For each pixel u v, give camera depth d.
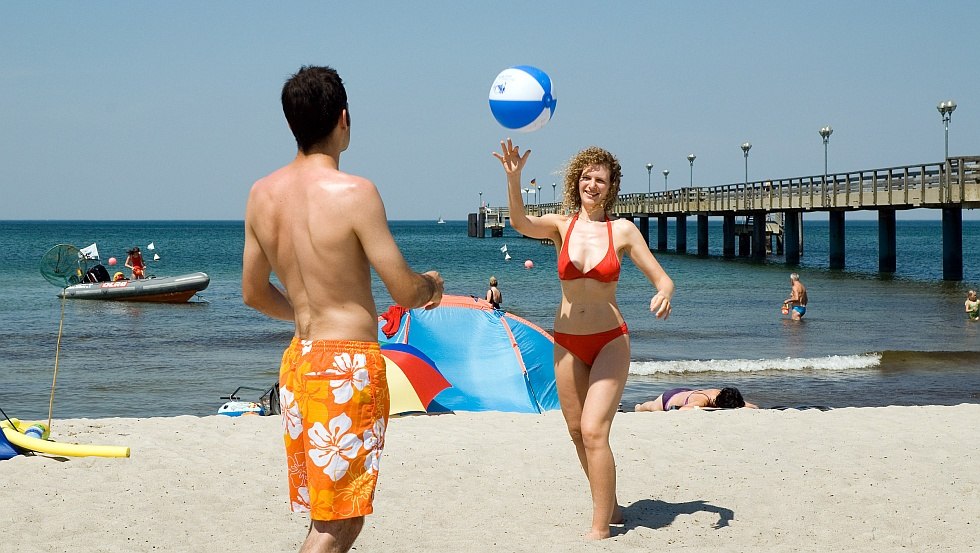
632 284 36.94
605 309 4.57
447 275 44.59
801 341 19.64
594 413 4.52
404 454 6.62
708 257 58.41
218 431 7.51
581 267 4.54
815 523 4.91
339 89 3.10
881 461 6.38
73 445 6.39
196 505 5.25
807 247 94.69
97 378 14.99
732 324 22.91
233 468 6.15
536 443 7.02
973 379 14.49
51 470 5.96
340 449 2.97
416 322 10.88
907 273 42.34
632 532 4.70
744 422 7.94
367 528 4.80
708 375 14.96
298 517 5.04
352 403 2.98
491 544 4.50
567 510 5.18
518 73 4.47
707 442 7.04
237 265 54.62
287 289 3.12
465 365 10.65
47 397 13.24
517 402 10.36
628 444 6.94
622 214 69.94
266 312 3.39
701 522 4.93
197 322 23.80
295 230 3.04
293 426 3.08
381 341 10.73
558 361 4.71
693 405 10.25
